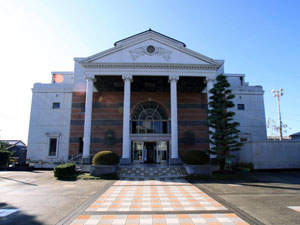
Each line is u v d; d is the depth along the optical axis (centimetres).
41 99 2536
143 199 877
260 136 2538
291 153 1948
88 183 1295
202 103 2462
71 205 786
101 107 2406
